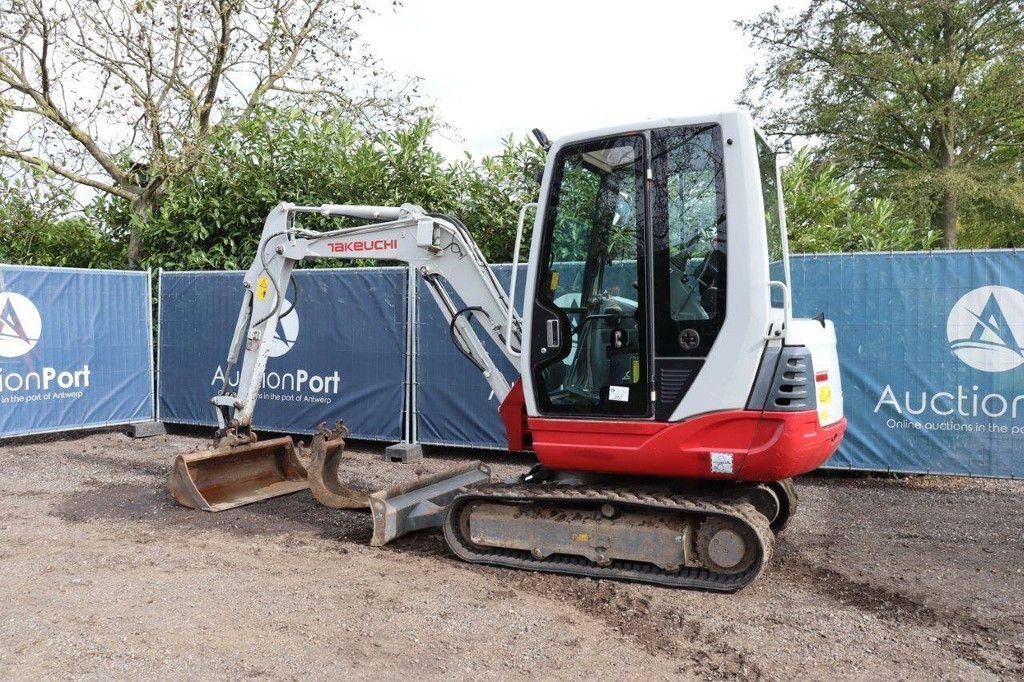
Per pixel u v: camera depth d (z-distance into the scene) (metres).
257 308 6.62
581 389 4.87
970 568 5.07
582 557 5.06
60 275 9.65
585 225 4.86
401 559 5.25
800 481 7.65
